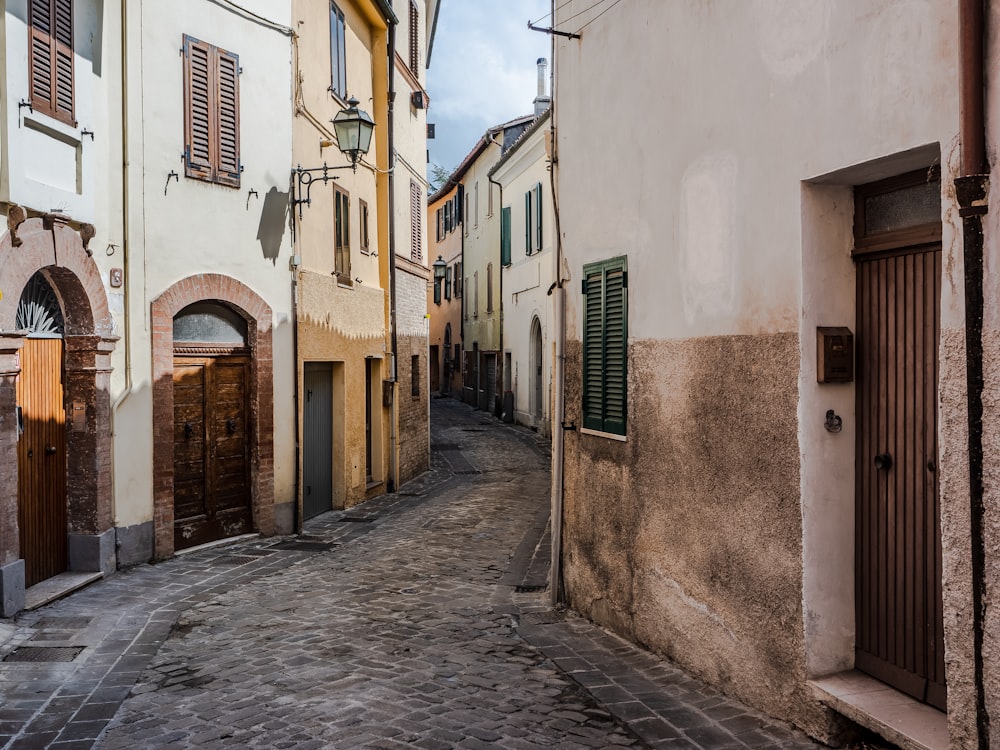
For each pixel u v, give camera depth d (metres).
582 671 5.83
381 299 16.03
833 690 4.42
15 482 7.41
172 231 9.95
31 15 7.49
